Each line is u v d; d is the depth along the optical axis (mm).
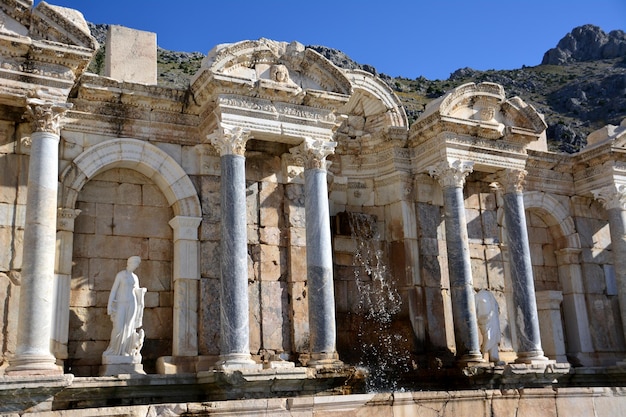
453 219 20953
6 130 16750
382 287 21859
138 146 18422
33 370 14273
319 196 18859
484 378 19781
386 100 22531
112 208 18391
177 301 17984
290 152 19672
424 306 21438
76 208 17906
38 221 15195
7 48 15406
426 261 21844
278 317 19031
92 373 17141
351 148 22625
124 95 18219
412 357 20656
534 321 21406
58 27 15883
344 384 18078
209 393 16797
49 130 15789
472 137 21594
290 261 19484
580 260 25922
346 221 21906
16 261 16219
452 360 21047
